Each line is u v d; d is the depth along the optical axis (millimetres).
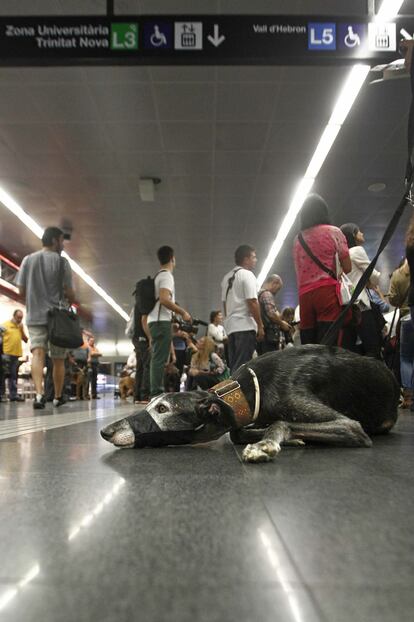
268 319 6023
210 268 17031
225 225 12750
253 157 9195
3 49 4391
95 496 1315
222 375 8039
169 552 861
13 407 7449
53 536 960
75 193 10805
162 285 5879
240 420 2232
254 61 4453
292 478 1532
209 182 10266
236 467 1752
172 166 9555
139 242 14156
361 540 920
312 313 3764
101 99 7316
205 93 7180
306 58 4445
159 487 1422
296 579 735
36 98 7285
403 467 1716
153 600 666
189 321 5961
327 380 2416
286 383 2281
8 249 14906
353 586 708
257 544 900
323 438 2184
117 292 20828
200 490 1373
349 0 5566
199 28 4434
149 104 7469
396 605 647
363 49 4434
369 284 4875
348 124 8062
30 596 682
